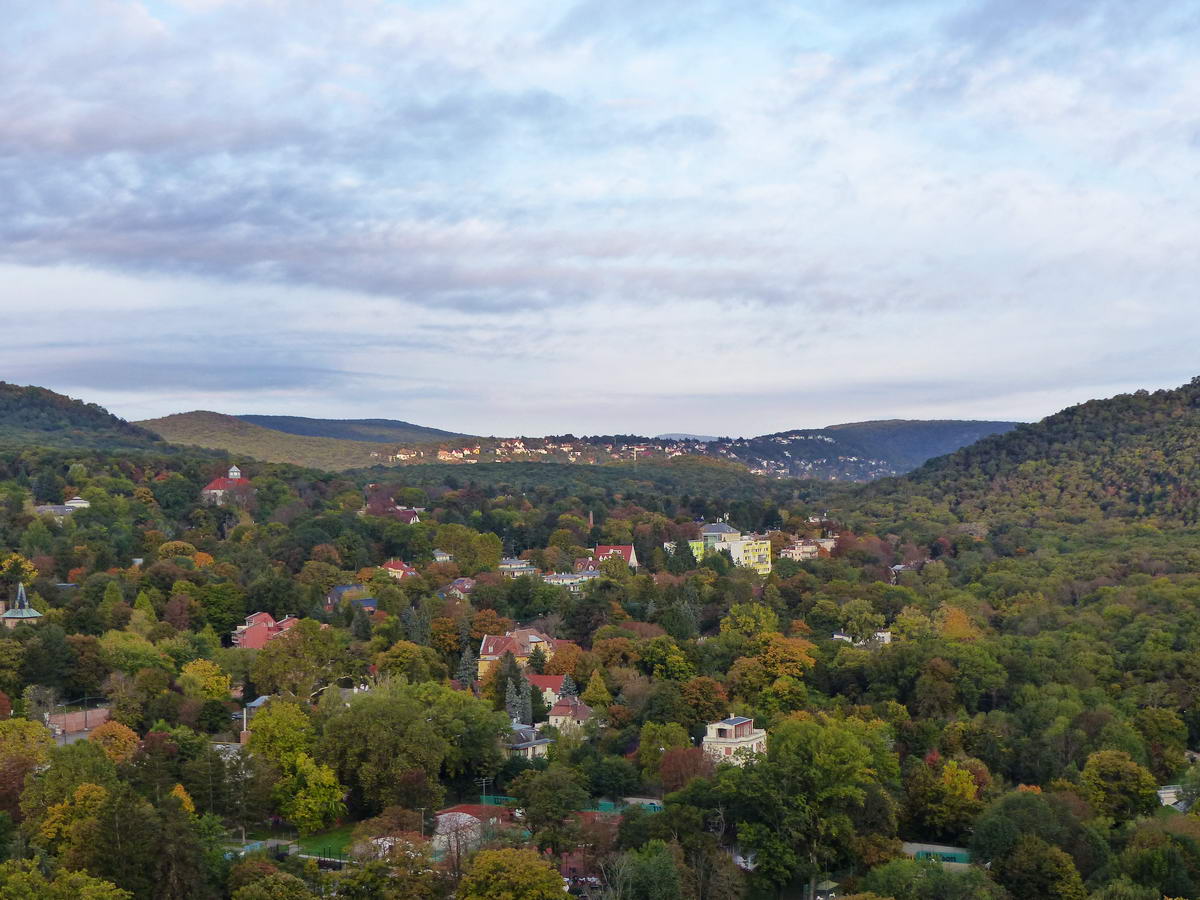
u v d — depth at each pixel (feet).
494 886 481.46
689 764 650.43
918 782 655.35
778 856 567.59
